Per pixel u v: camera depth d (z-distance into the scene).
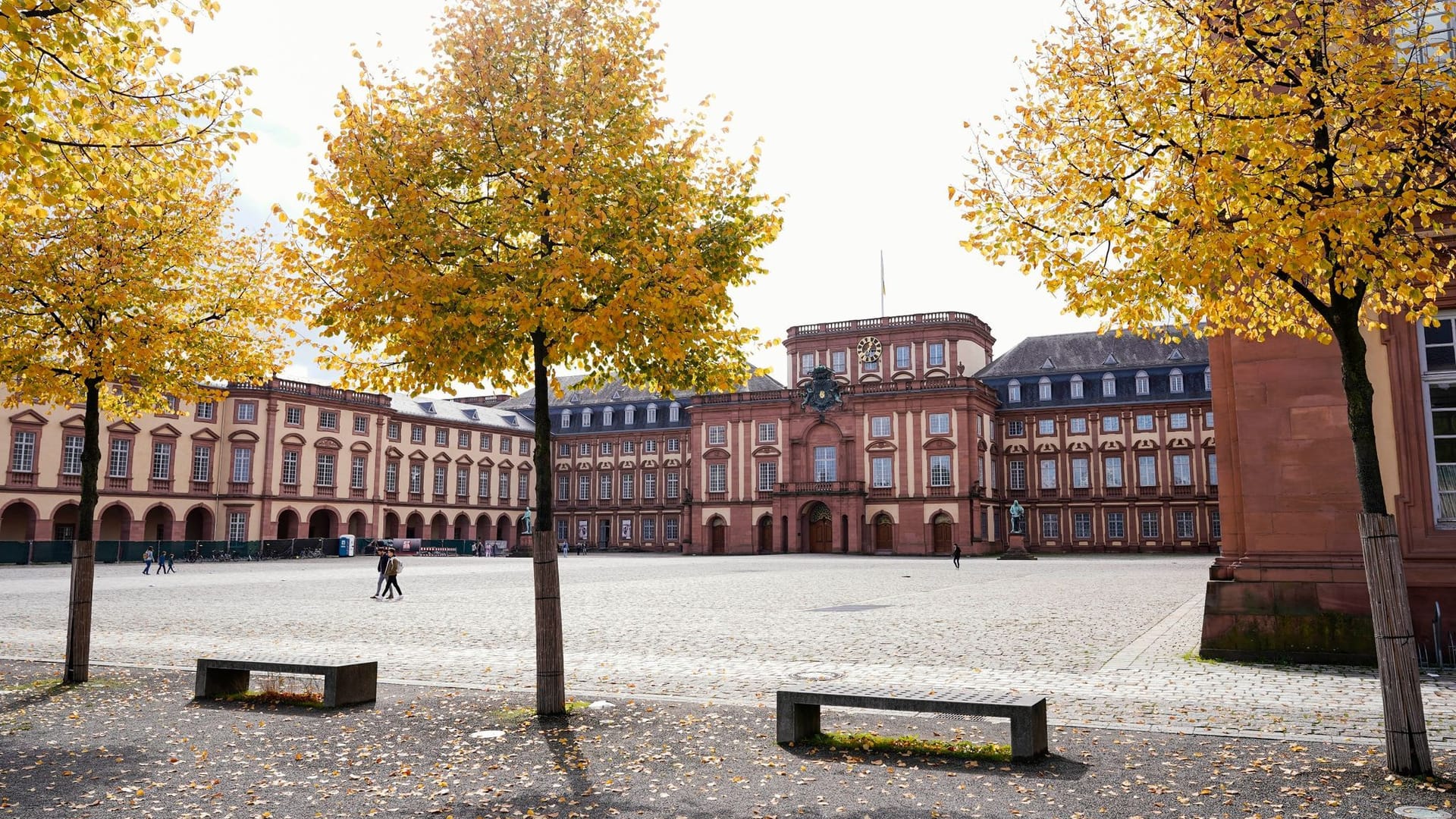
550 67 10.16
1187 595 28.00
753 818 6.67
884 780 7.55
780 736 8.78
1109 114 8.58
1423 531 13.12
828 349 83.75
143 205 9.52
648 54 10.50
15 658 15.00
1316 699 10.80
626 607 25.02
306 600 28.08
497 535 92.88
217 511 66.81
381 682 12.48
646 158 10.15
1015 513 71.75
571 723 9.76
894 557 71.00
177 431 64.69
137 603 26.84
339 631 19.31
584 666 14.13
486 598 28.97
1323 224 7.11
